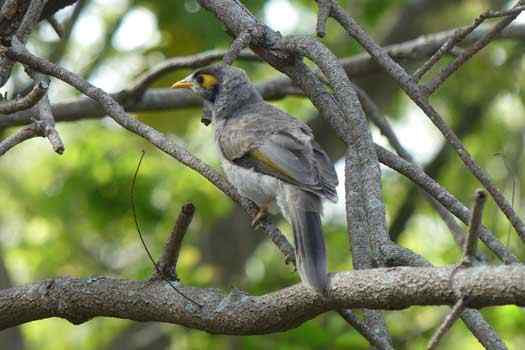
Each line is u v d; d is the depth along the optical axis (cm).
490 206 1792
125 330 2008
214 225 1934
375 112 1159
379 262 736
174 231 771
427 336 1747
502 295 605
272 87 1359
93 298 805
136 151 1892
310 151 870
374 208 768
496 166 1981
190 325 766
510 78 1873
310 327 1467
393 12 1962
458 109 1966
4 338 1592
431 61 867
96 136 1923
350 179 799
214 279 1753
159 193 1858
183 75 1611
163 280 790
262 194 877
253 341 1474
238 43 919
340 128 875
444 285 622
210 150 1964
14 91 1196
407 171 853
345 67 1361
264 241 1956
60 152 815
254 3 1673
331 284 669
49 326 2130
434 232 2030
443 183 1998
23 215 2116
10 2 837
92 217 1888
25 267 2130
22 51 880
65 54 1809
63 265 2092
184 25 1653
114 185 1866
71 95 1808
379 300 650
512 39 1433
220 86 1044
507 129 2011
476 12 1906
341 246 1969
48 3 1080
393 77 871
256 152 888
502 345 794
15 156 2192
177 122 1708
